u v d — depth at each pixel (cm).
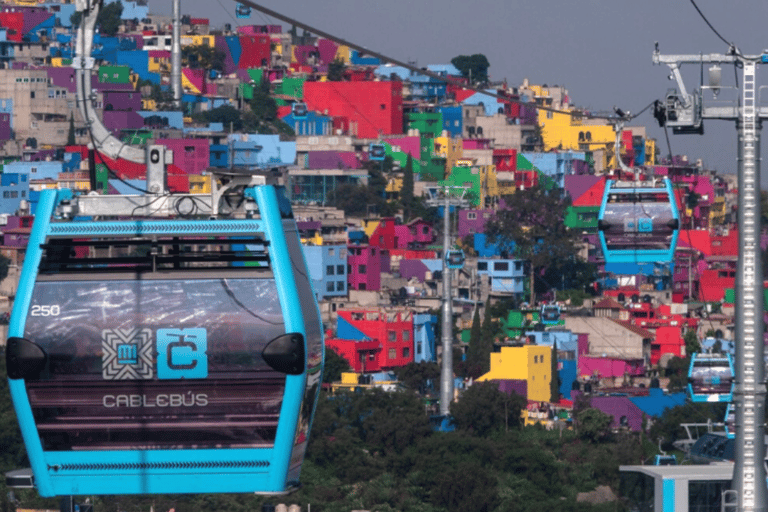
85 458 4403
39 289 4406
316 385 4575
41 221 4469
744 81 8319
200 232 4456
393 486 19600
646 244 10850
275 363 4359
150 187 4659
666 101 8394
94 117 4775
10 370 4375
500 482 19738
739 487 8344
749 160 8375
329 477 19988
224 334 4375
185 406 4391
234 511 16988
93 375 4388
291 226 4594
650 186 10925
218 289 4403
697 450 14925
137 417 4394
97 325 4388
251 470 4400
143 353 4378
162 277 4412
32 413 4394
